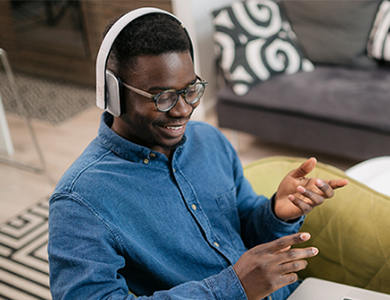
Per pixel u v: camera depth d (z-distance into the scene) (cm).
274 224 88
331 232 100
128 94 68
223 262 83
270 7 245
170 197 79
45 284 171
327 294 85
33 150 274
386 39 227
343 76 229
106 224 69
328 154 239
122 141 76
